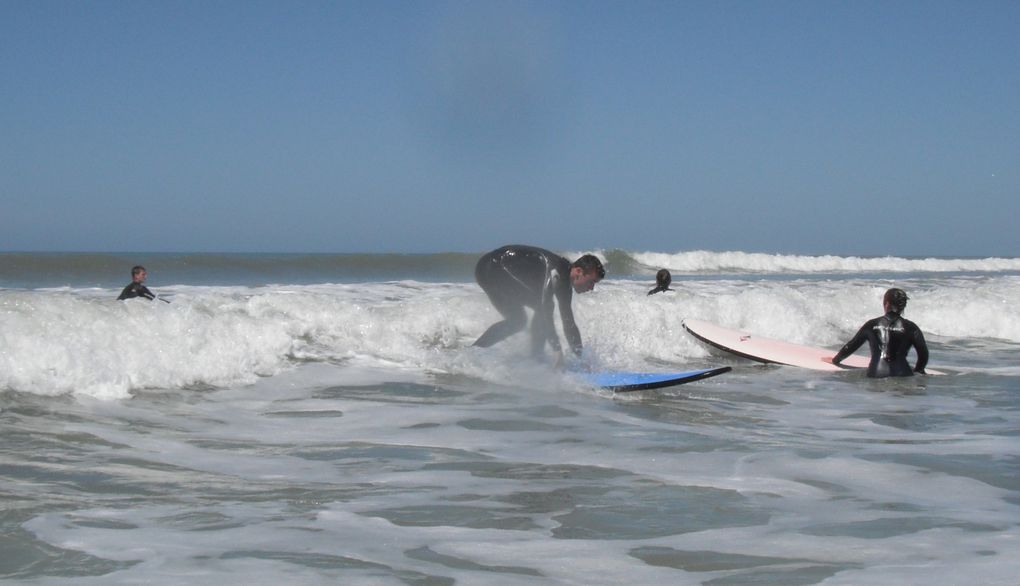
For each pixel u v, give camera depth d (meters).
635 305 12.55
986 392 8.96
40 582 3.30
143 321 7.91
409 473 5.16
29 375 6.82
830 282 23.06
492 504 4.54
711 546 3.92
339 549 3.79
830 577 3.53
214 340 8.20
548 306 8.61
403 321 10.55
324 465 5.32
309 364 8.84
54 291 15.39
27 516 4.09
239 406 7.08
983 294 15.73
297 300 10.31
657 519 4.32
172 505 4.38
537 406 7.47
